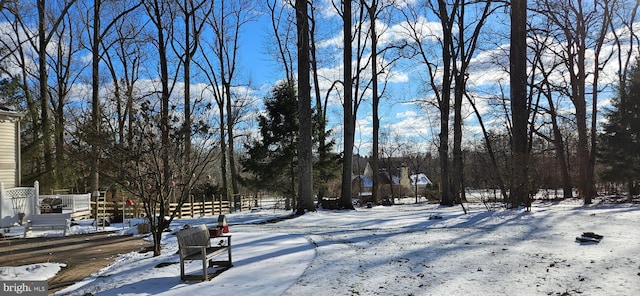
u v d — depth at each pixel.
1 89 23.88
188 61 26.94
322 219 17.88
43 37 24.52
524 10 18.83
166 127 10.87
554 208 17.80
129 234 14.69
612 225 11.74
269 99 28.67
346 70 24.14
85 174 17.83
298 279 7.02
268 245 10.46
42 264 9.44
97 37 24.53
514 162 17.56
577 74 29.03
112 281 7.91
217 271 7.97
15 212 16.09
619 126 29.05
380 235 11.82
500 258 7.93
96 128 11.70
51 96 30.00
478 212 17.06
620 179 29.75
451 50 27.22
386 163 66.50
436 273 7.04
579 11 25.78
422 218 16.62
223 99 32.94
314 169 28.80
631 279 6.21
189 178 11.41
